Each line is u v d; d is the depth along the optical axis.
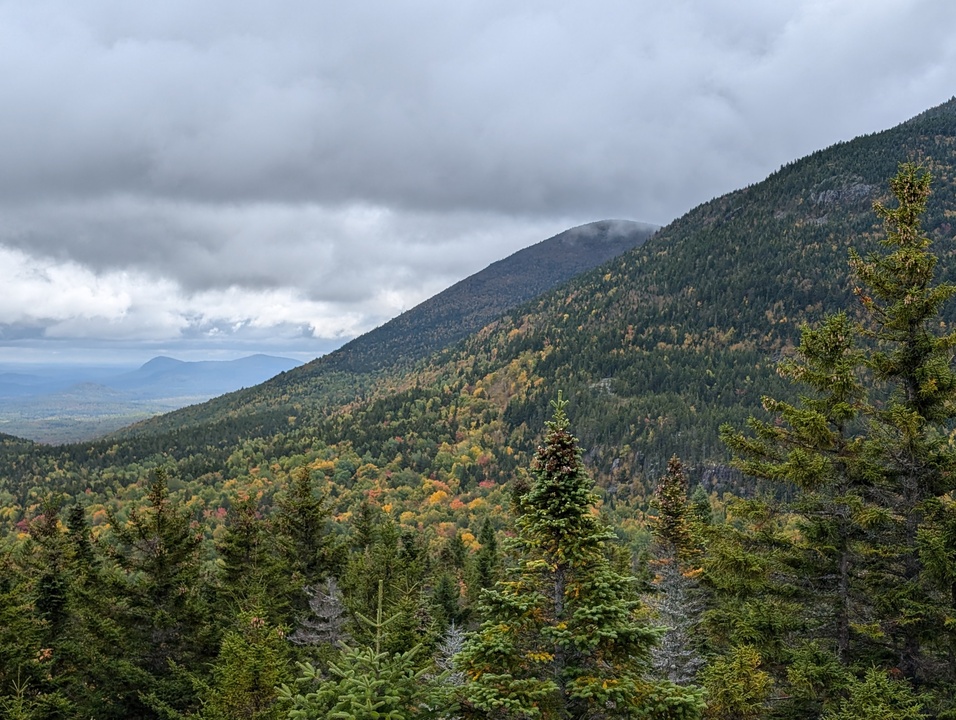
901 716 11.66
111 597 24.80
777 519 16.92
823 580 15.95
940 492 14.71
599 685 10.21
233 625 26.06
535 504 11.94
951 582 13.05
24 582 26.97
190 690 22.33
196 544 26.00
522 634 11.46
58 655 23.03
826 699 13.83
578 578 11.36
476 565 50.62
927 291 14.76
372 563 37.91
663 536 30.69
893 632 14.60
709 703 14.60
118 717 22.28
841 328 15.53
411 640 25.30
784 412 15.96
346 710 9.28
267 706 17.89
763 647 14.77
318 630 32.81
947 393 14.42
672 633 23.89
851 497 13.98
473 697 9.91
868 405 15.46
